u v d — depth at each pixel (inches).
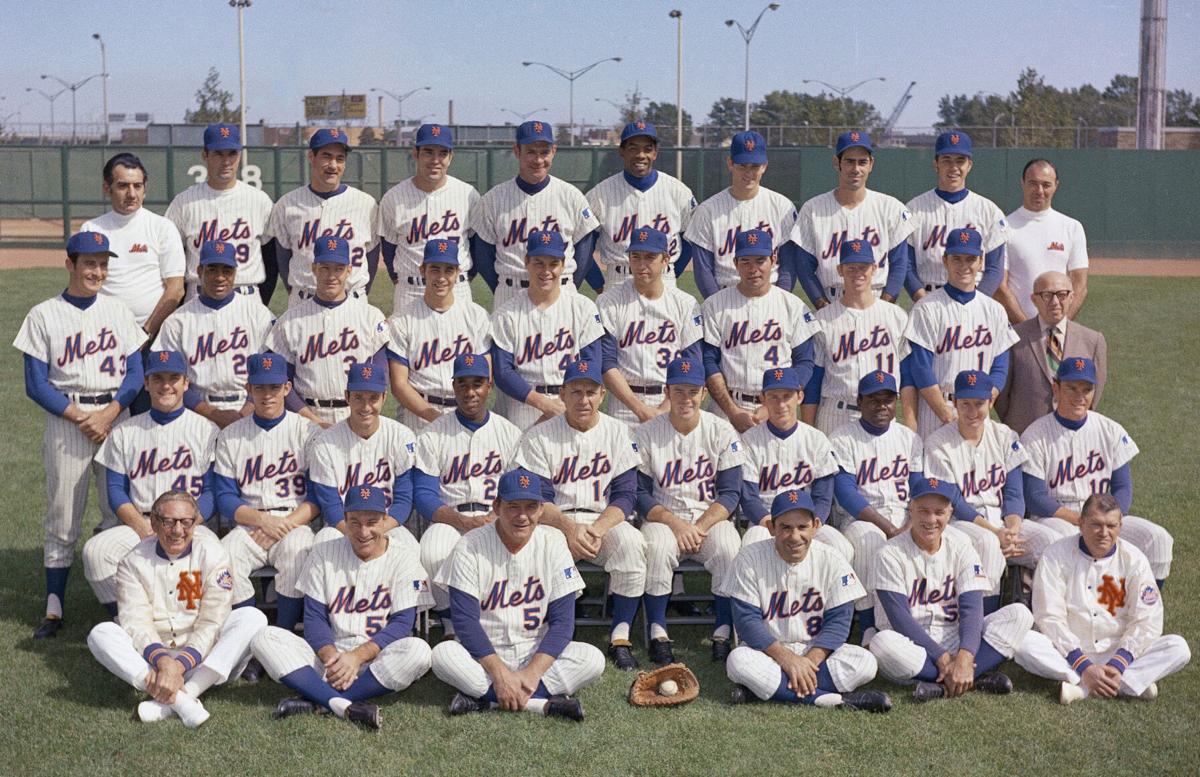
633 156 377.7
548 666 270.4
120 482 311.7
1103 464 325.7
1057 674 275.3
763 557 283.0
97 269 321.7
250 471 311.4
